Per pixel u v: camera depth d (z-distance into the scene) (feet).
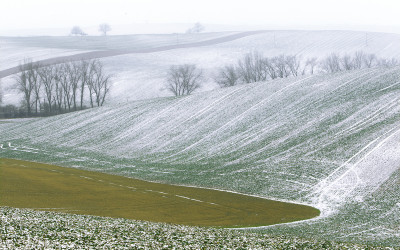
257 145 179.52
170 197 118.52
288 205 113.19
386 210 103.86
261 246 62.49
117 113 270.87
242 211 104.83
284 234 81.41
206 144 196.54
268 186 132.57
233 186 136.36
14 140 253.24
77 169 174.60
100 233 62.90
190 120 231.71
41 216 72.18
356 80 221.05
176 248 58.65
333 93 212.02
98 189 125.90
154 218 92.94
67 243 56.39
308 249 62.80
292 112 204.33
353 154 145.69
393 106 177.47
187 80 390.63
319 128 177.68
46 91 360.89
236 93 253.03
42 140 246.47
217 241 63.52
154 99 288.92
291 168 146.30
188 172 160.25
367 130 161.89
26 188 121.19
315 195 120.88
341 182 127.75
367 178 127.13
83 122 267.59
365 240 79.10
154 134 225.56
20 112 347.77
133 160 191.42
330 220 97.40
